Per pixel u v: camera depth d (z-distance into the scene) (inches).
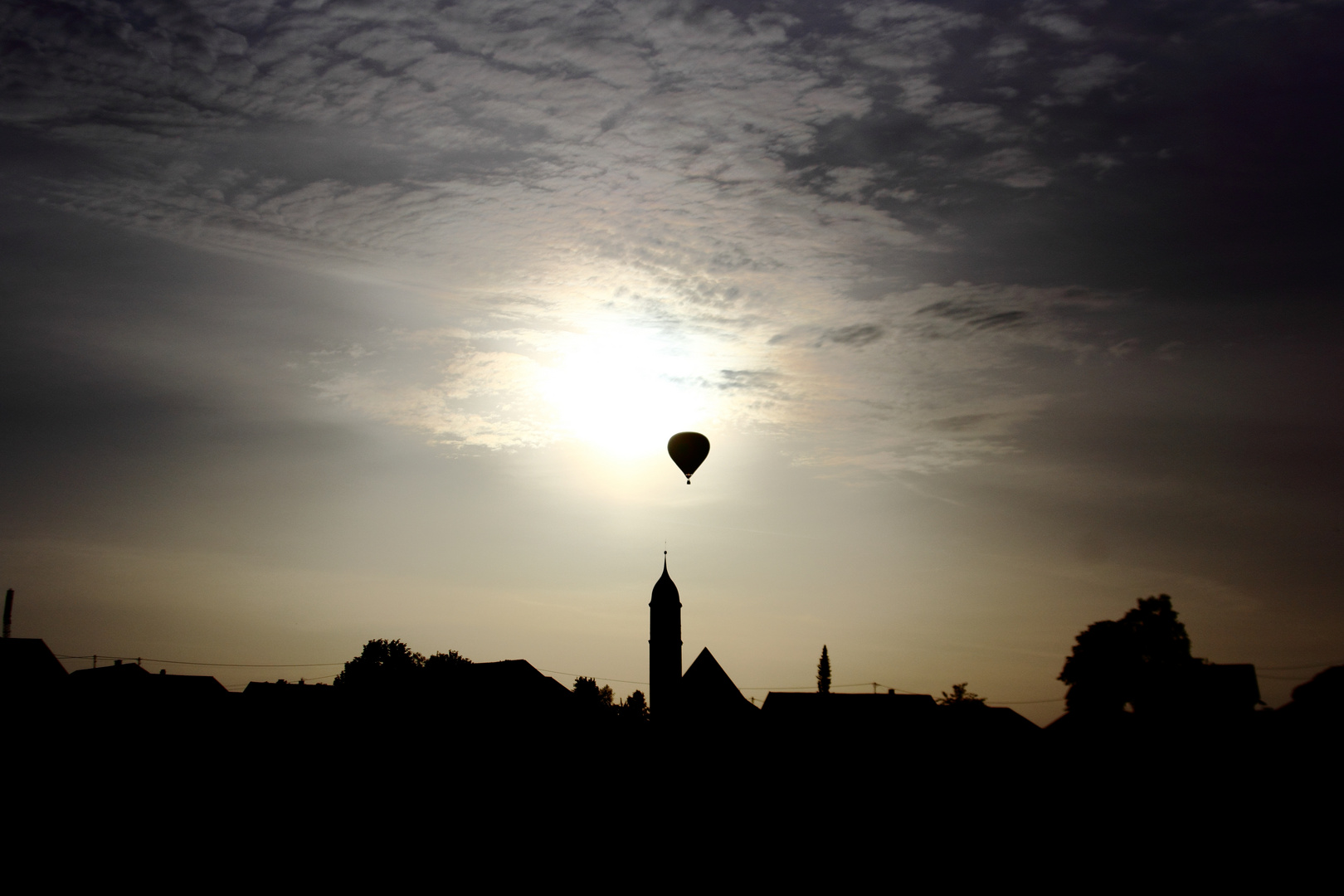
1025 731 2972.4
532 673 3393.2
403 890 1889.8
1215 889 1822.1
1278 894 1765.5
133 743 2736.2
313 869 2001.7
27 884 1732.3
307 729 3149.6
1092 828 2240.4
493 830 2452.0
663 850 2357.3
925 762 2822.3
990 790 2677.2
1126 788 2356.1
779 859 2304.4
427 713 3206.2
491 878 2046.0
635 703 4382.4
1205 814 2079.2
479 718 3142.2
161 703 3038.9
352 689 3533.5
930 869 2182.6
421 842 2295.8
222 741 2979.8
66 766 2495.1
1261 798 2036.2
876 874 2160.4
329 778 2810.0
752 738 2893.7
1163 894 1850.4
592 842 2395.4
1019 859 2207.2
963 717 3009.4
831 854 2340.1
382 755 2987.2
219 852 2066.9
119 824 2203.5
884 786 2731.3
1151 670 3019.2
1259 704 2647.6
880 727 2952.8
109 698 2933.1
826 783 2755.9
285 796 2630.4
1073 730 2903.5
